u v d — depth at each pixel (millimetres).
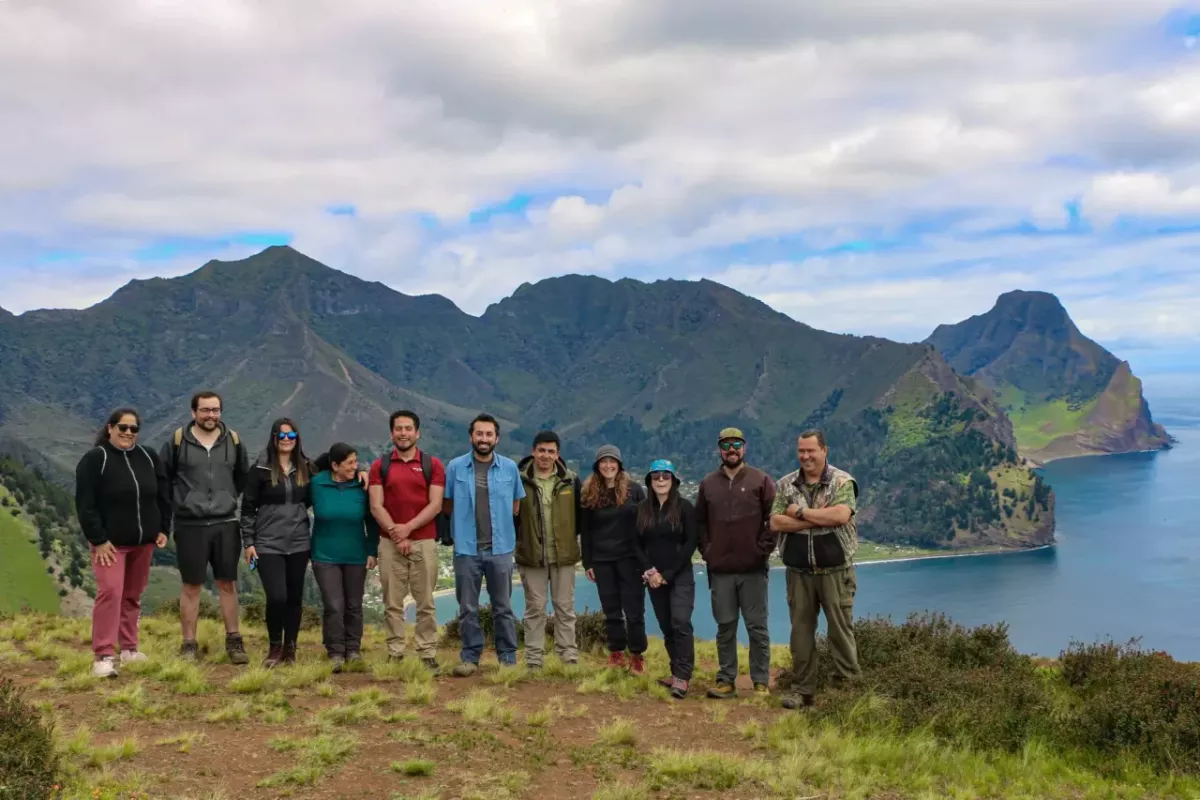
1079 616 187500
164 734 7422
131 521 9422
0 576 138875
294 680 9344
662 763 7500
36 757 5910
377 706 8711
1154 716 8977
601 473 11414
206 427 10156
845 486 9906
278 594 10219
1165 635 166125
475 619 10883
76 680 8688
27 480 184250
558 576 11422
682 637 10602
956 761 8250
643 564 10781
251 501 10258
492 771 7133
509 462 10945
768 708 10086
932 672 10141
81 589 147375
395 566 10812
